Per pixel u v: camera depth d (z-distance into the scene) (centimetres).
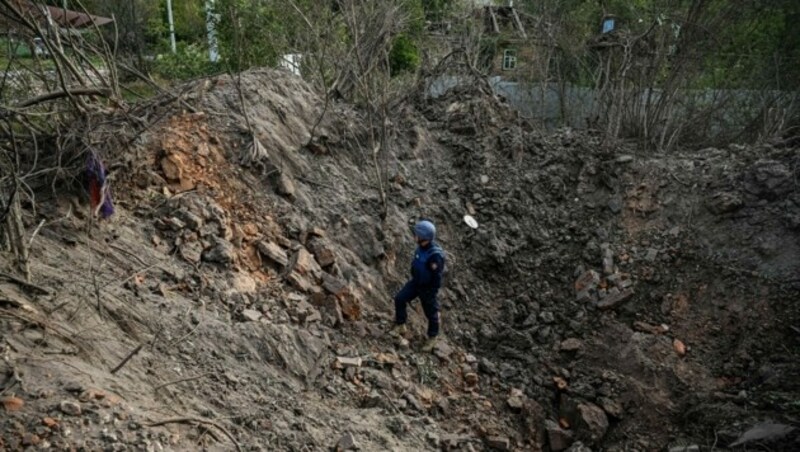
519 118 948
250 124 649
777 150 793
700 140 1140
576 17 1339
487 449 494
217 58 1089
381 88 748
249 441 358
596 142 908
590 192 823
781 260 673
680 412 559
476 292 689
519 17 1468
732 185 756
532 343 635
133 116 550
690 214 754
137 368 364
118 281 430
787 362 588
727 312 652
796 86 1134
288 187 617
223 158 602
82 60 578
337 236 621
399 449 415
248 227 560
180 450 315
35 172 445
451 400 529
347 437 396
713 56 1144
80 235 454
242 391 398
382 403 470
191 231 514
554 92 1406
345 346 515
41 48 565
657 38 1088
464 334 630
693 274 693
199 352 408
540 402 576
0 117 421
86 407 302
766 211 715
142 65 956
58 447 279
